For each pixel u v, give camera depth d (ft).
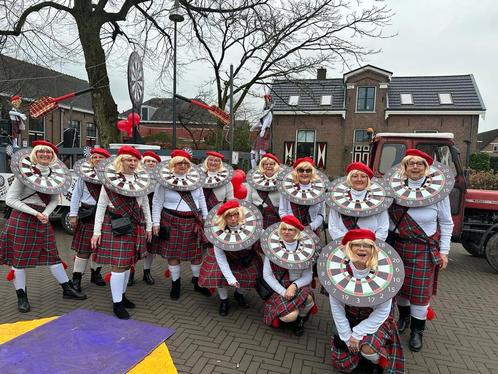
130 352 9.52
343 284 8.63
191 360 9.47
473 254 21.53
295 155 65.92
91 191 13.44
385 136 18.83
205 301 13.52
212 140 62.44
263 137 26.03
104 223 11.53
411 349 10.44
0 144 26.68
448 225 10.39
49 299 13.08
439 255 10.28
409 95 62.95
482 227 19.01
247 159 31.91
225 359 9.59
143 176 12.09
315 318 12.47
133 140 27.02
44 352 9.34
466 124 59.31
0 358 9.00
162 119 103.30
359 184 10.30
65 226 23.56
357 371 9.33
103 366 8.83
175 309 12.64
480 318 12.76
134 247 11.75
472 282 16.85
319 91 66.44
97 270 14.74
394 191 10.54
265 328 11.45
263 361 9.55
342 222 10.34
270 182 14.62
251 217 12.14
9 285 14.42
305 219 12.84
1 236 11.80
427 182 10.43
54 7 34.55
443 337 11.28
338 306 8.75
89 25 34.60
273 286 10.90
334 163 64.44
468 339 11.18
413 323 10.55
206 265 12.25
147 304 12.98
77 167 13.61
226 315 12.28
